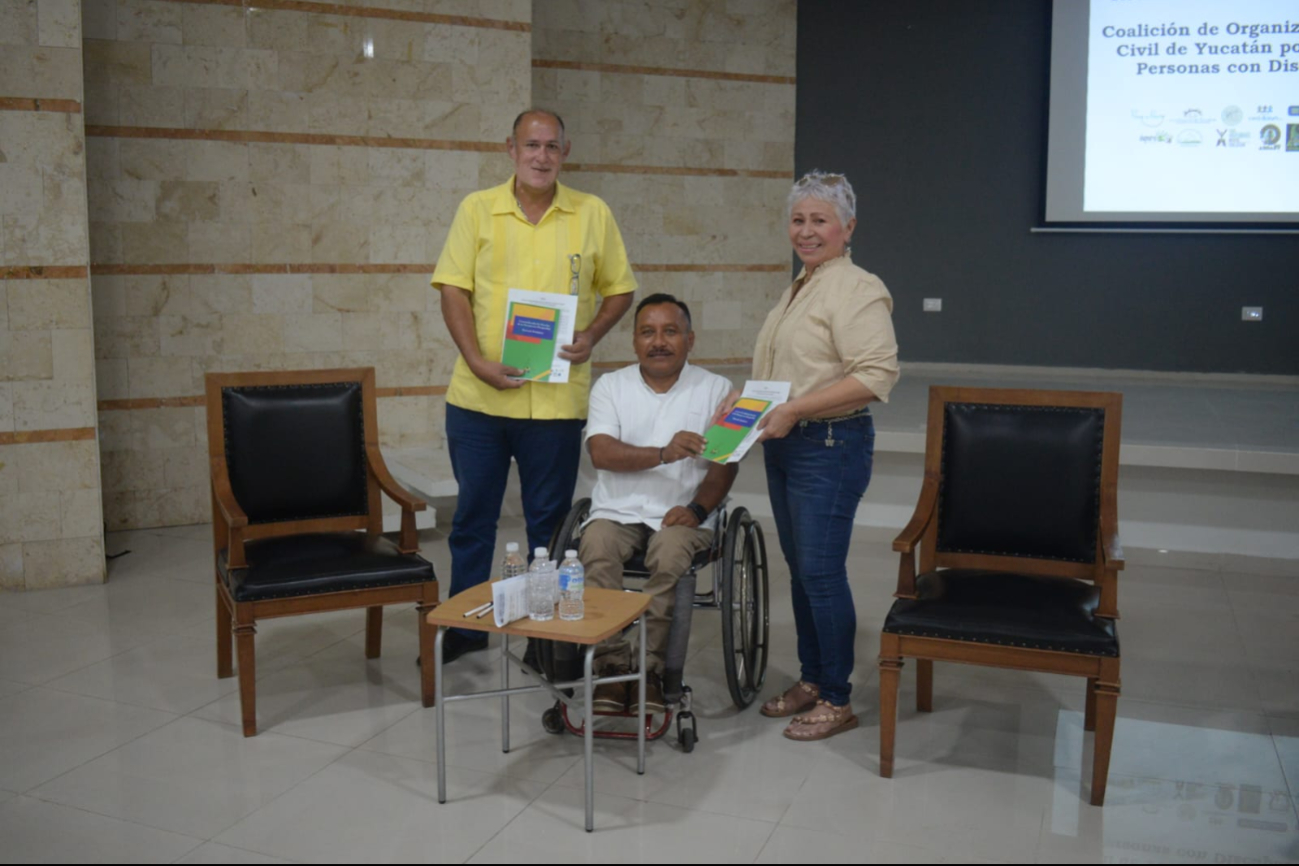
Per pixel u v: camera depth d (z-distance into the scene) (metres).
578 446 3.61
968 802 2.71
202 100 5.26
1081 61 7.04
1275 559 4.68
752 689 3.34
